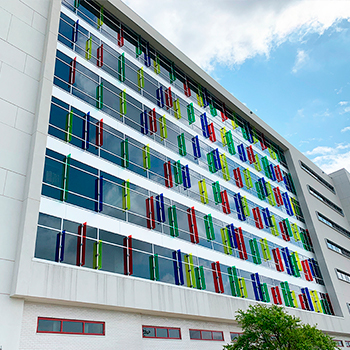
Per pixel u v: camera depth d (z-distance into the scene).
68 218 19.83
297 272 38.34
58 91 22.72
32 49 22.19
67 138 21.78
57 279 17.53
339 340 40.00
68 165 21.09
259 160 43.09
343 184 60.53
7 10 21.88
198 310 24.27
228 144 37.72
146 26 32.88
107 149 24.27
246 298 29.44
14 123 19.39
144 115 28.64
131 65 30.08
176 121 32.12
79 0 27.73
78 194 21.00
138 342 20.52
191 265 25.92
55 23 24.00
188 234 27.44
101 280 19.41
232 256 30.61
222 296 26.81
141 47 32.25
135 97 28.83
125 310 20.53
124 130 26.30
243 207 34.81
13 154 18.70
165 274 23.86
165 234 25.42
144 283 21.66
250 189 38.28
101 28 28.83
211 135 35.66
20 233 17.23
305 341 19.47
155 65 33.03
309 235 45.47
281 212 41.81
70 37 25.58
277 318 20.44
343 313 41.00
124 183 24.25
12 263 16.62
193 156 32.25
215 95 40.09
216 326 26.22
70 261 18.94
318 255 44.09
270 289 33.09
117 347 19.36
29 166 18.88
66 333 17.55
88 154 22.73
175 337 23.02
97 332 18.89
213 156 34.47
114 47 29.20
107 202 22.47
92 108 24.59
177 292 23.48
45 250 18.06
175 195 28.05
